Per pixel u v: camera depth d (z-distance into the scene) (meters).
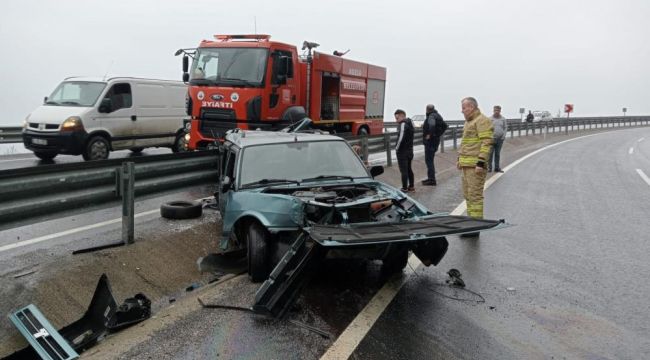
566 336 4.13
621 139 34.00
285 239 5.05
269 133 7.21
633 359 3.78
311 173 6.10
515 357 3.76
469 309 4.63
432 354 3.77
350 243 4.04
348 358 3.67
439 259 5.24
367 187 5.91
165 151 16.94
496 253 6.45
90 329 4.35
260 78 11.25
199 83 11.83
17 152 16.55
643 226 8.07
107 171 5.62
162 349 3.83
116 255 5.39
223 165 7.21
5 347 4.02
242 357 3.69
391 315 4.45
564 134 39.34
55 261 5.17
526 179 13.41
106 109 12.95
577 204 9.94
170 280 5.36
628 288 5.25
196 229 6.63
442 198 10.17
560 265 6.00
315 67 13.09
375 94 17.16
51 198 5.06
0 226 4.66
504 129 14.60
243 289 5.04
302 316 4.40
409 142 10.75
